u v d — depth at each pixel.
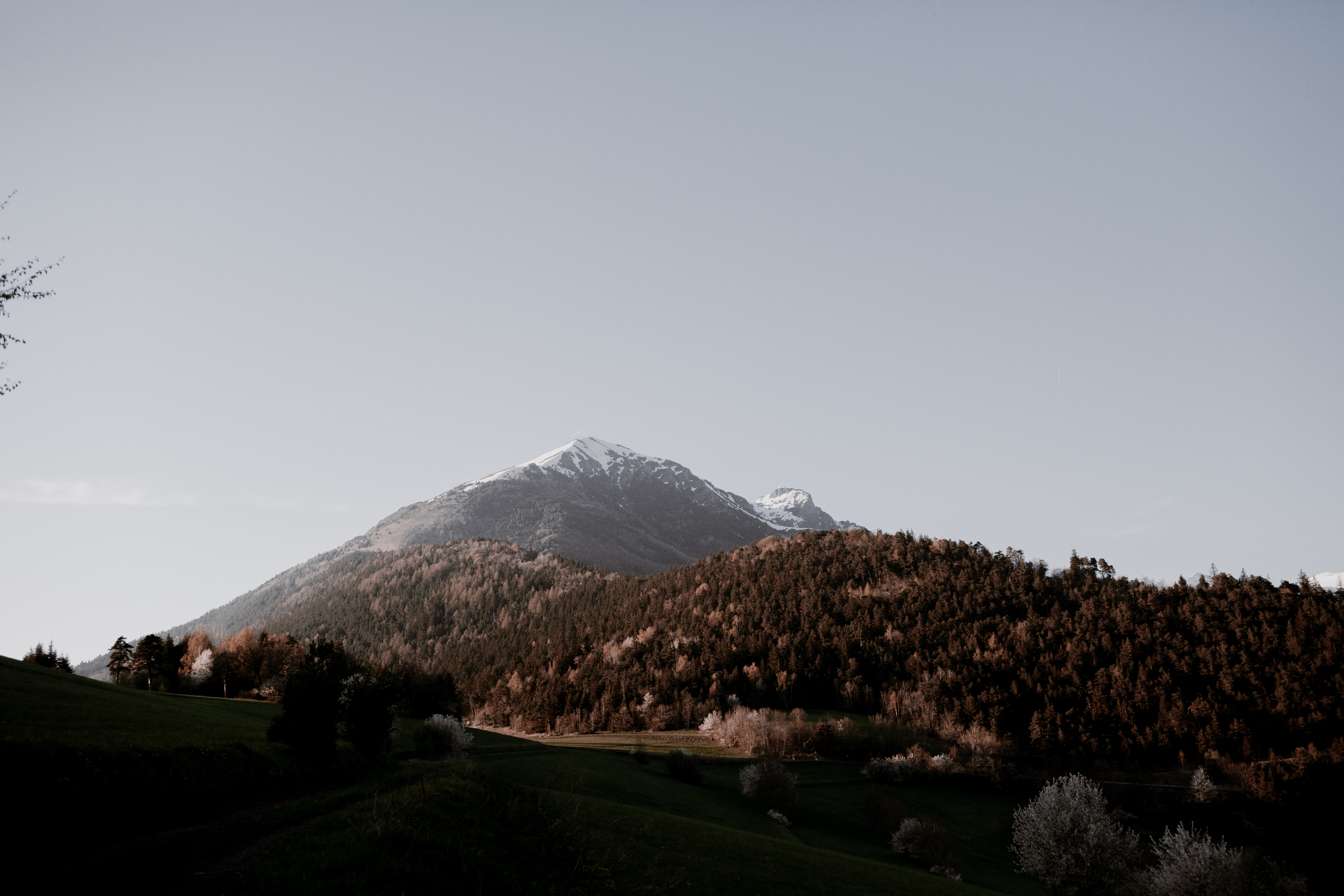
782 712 145.12
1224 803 93.06
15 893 16.83
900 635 188.50
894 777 102.31
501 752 81.31
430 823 23.20
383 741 51.06
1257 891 48.00
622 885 26.86
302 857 19.59
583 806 42.91
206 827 24.88
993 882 67.50
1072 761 115.62
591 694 177.62
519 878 21.98
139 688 120.31
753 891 34.19
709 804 74.56
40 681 52.66
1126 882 51.53
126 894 17.50
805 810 87.25
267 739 41.69
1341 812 65.81
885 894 39.84
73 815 22.17
